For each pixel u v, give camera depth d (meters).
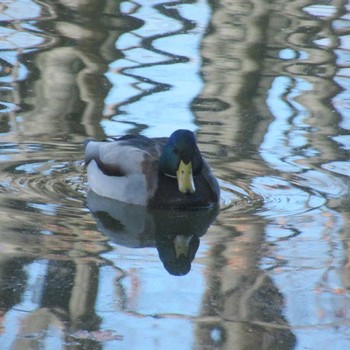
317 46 20.17
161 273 10.97
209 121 16.05
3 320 9.67
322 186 13.77
